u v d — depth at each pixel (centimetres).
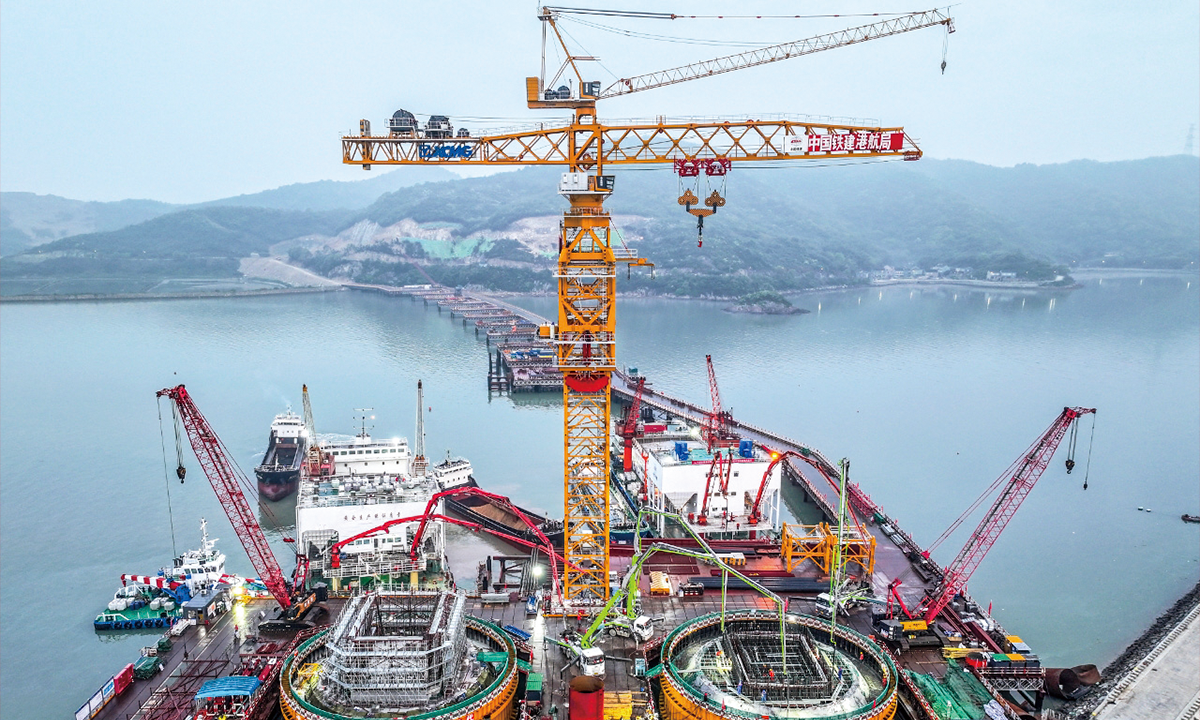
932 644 11644
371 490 15575
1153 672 11656
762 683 9669
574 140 12144
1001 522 18925
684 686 9688
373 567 14112
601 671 10375
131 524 18538
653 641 11294
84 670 12538
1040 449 12375
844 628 11294
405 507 14988
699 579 13562
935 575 14412
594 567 12744
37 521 18725
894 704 9738
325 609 12475
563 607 12156
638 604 12469
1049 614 14350
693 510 17312
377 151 12438
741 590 13250
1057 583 15662
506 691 9712
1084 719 10444
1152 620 14150
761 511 17100
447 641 9419
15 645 13275
